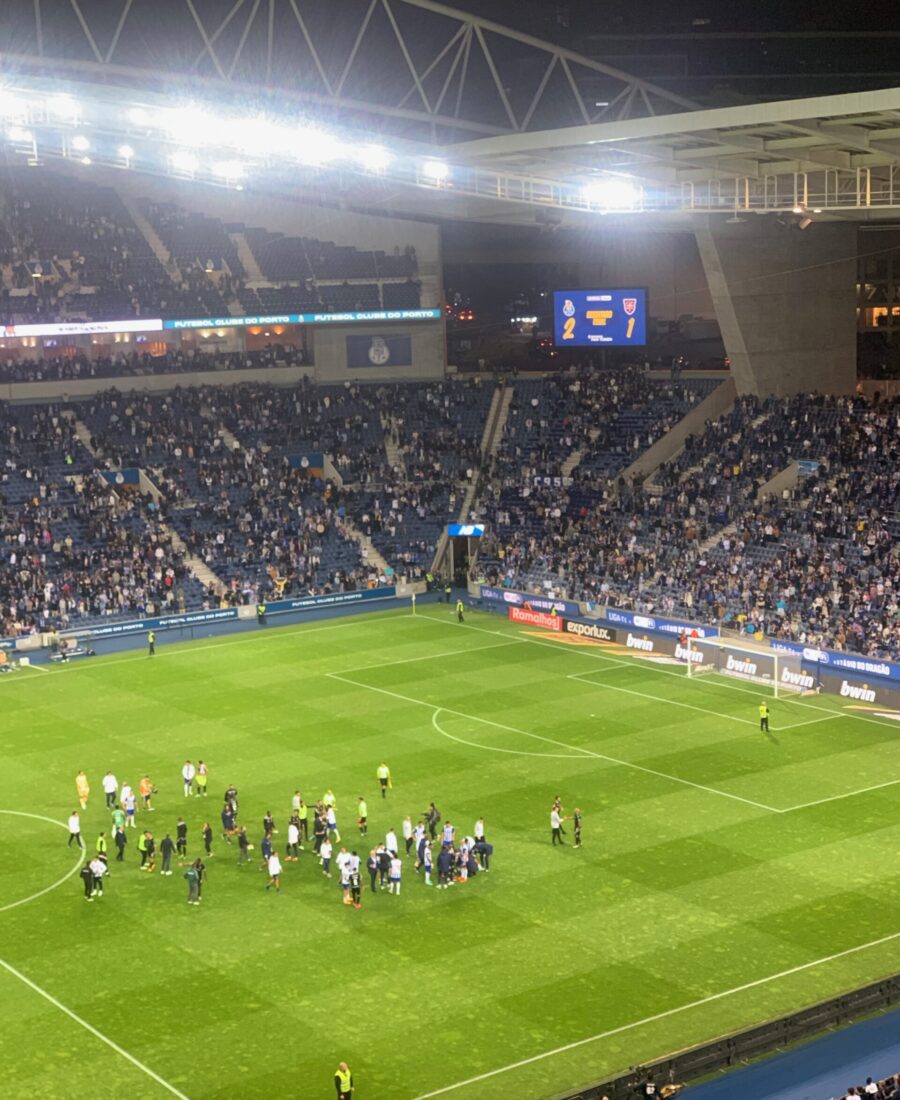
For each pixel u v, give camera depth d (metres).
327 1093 32.53
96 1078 33.38
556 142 62.41
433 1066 33.72
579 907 42.81
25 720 63.97
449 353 114.44
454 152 67.00
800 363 90.50
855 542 76.75
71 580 82.00
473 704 65.31
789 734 60.28
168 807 52.31
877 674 67.25
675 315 111.94
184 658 75.12
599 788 53.56
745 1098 32.59
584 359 110.62
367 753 58.19
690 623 75.81
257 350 105.31
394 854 44.53
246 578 86.19
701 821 49.91
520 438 98.50
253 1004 37.00
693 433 93.44
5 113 66.75
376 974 38.62
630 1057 34.00
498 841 48.28
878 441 82.56
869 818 50.00
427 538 92.94
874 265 103.38
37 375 94.81
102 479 89.38
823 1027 35.72
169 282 99.94
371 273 104.44
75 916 42.84
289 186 98.06
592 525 88.19
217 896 44.28
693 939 40.53
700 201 73.38
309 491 94.00
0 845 48.62
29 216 102.00
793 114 53.25
